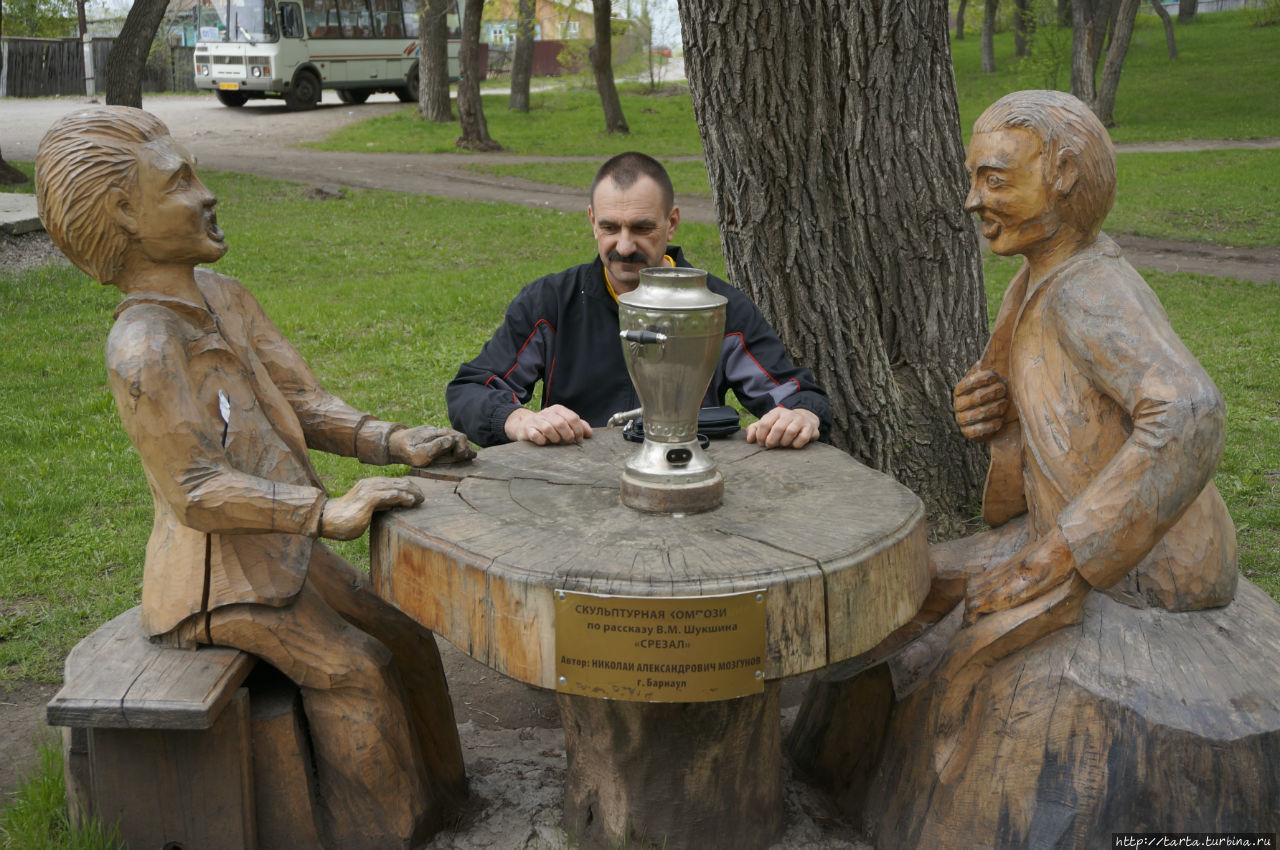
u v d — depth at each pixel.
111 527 4.65
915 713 2.42
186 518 2.15
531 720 3.30
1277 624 2.35
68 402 6.49
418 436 2.59
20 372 7.11
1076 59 24.50
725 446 2.76
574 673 1.96
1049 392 2.29
